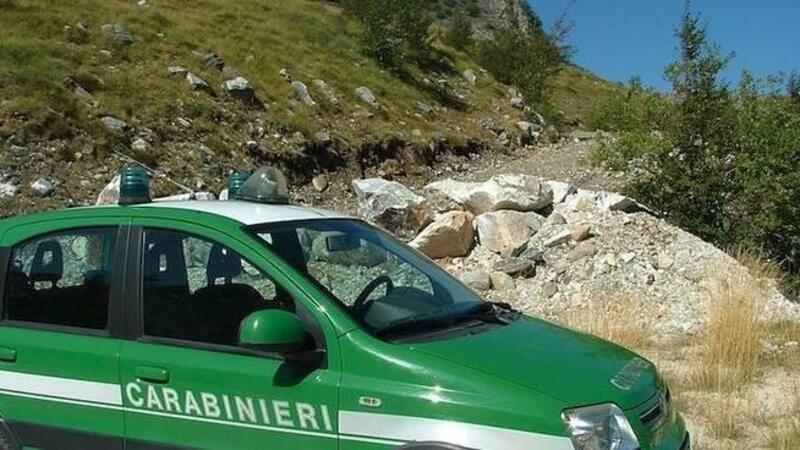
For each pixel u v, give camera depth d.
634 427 3.88
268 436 4.02
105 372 4.36
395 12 36.44
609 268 12.24
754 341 8.20
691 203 16.16
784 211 14.69
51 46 22.69
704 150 16.22
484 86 38.09
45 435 4.49
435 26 48.38
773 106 15.66
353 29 36.47
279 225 4.58
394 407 3.80
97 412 4.38
